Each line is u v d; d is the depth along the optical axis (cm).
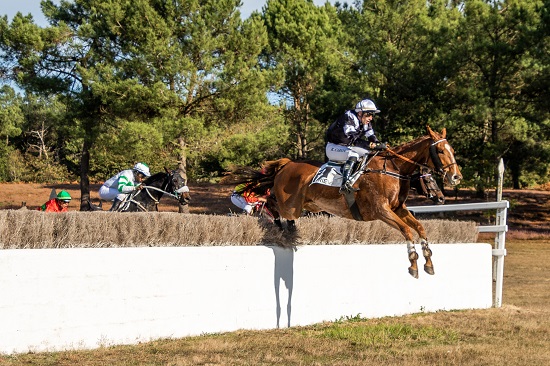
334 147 908
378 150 888
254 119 2959
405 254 1124
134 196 1366
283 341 802
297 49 4125
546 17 3020
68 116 3025
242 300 886
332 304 1009
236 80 2759
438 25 3397
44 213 722
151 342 771
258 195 1020
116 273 750
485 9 3241
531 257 2273
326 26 4300
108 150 3097
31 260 677
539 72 3105
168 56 2664
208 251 846
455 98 3278
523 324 970
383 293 1085
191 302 826
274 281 927
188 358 682
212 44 2747
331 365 673
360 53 3662
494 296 1374
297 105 4325
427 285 1161
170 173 1391
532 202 4216
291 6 4247
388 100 3412
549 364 693
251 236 920
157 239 819
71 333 709
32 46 2861
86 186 3309
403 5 3494
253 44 2889
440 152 859
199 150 2906
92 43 2981
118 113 2809
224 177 1019
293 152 4644
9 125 5400
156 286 789
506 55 3180
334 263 1012
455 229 1260
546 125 3269
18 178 5334
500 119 3194
